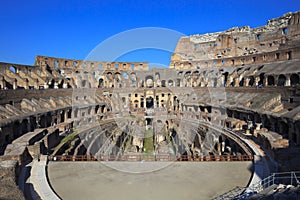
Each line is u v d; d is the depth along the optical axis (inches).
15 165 933.8
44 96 2245.3
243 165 1147.9
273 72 2219.5
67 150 1549.0
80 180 1000.2
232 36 3454.7
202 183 970.7
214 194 880.9
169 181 989.2
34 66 2741.1
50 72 2984.7
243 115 2007.9
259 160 1178.6
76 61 3336.6
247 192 834.2
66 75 3164.4
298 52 2245.3
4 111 1541.6
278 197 639.8
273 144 1247.5
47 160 1205.1
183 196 869.8
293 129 1363.2
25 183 953.5
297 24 2770.7
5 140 1387.8
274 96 1849.2
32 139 1371.8
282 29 2962.6
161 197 866.1
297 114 1384.1
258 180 960.9
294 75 2032.5
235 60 3056.1
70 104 2338.8
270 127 1681.8
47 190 898.7
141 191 908.6
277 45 3002.0
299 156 1119.0
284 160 1118.4
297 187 719.7
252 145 1414.9
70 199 854.5
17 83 2345.0
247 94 2289.6
